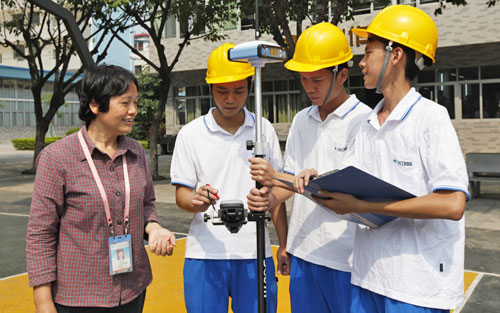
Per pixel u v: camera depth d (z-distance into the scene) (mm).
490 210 8266
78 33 9039
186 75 22359
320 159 2492
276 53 1957
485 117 16484
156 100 29547
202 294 2506
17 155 27172
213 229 2514
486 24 15148
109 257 1979
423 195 1810
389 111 1944
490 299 4043
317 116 2527
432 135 1768
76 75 16062
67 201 1962
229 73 2387
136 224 2088
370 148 1985
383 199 1742
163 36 20984
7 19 33531
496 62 16047
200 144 2557
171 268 5055
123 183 2057
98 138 2041
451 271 1796
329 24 2418
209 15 13242
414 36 1832
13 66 39531
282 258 2779
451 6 15547
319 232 2471
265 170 1956
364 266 1964
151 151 13602
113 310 2020
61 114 39719
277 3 8609
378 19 1891
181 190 2562
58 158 1938
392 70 1872
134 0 12805
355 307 2023
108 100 1949
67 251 1970
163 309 3891
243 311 2512
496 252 5602
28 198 10609
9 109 39812
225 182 2547
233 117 2570
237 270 2529
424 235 1804
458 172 1705
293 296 2617
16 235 6949
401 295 1805
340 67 2369
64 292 1967
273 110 20609
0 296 4266
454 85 16844
